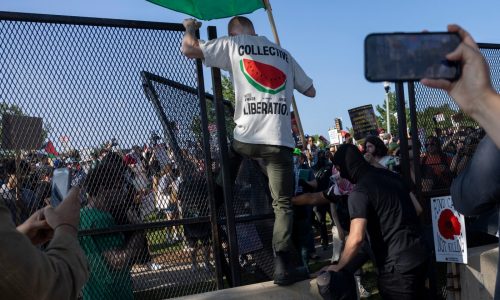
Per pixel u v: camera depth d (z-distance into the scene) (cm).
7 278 154
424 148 494
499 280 171
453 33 110
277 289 365
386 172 384
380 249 370
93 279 356
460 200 175
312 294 370
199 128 396
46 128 346
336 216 566
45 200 337
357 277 593
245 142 367
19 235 160
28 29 344
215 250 391
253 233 431
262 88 370
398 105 479
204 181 396
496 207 183
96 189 360
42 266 161
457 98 111
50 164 346
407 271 361
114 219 364
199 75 393
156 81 380
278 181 372
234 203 421
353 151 384
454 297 450
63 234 183
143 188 374
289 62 389
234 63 371
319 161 1067
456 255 425
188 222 383
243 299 357
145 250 375
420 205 467
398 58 108
